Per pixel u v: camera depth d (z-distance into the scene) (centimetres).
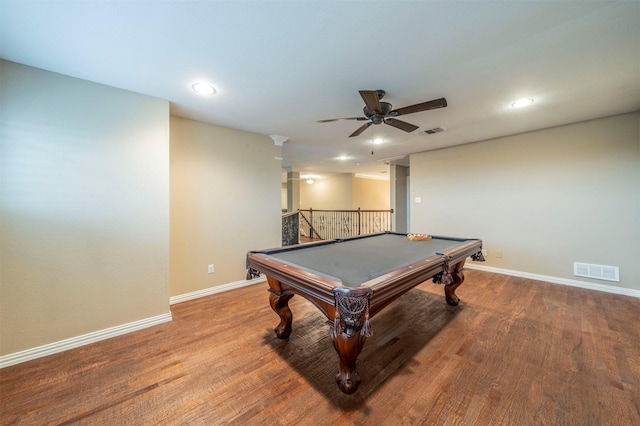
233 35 157
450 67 196
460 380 165
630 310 261
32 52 172
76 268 207
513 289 329
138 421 135
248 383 164
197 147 315
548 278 356
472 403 146
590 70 200
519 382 162
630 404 143
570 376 166
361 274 170
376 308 165
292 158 582
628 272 301
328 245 284
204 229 322
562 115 300
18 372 174
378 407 144
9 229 183
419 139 405
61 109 200
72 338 205
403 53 178
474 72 203
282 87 226
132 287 233
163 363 184
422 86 225
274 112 286
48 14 136
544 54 179
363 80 215
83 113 209
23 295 188
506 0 131
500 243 398
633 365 176
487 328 231
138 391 157
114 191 224
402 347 203
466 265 431
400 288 164
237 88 228
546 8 137
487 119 312
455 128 348
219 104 263
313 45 168
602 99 255
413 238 318
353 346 151
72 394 154
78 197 207
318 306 170
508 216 389
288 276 175
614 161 306
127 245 230
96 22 144
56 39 158
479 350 197
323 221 948
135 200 234
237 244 352
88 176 212
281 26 149
